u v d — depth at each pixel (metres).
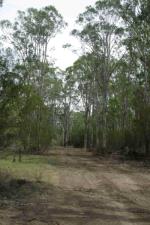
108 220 10.26
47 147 41.62
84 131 72.00
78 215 10.85
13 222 9.78
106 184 18.00
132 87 51.69
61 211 11.38
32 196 13.95
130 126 44.75
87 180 19.48
